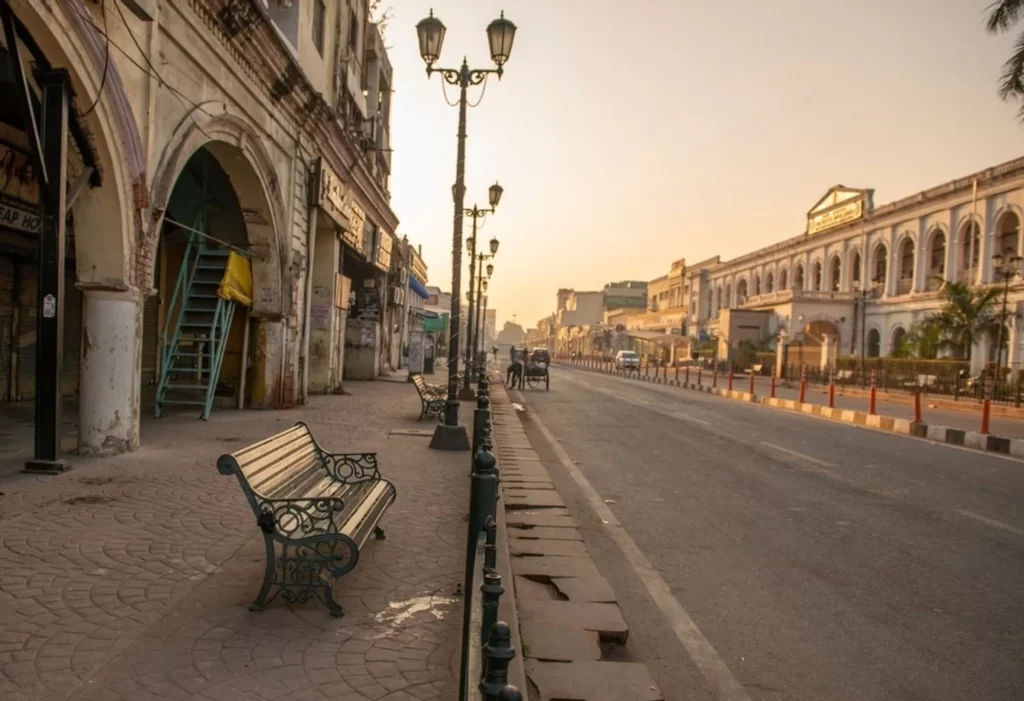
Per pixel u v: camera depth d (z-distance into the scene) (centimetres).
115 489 665
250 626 388
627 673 365
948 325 3144
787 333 4762
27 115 653
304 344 1534
